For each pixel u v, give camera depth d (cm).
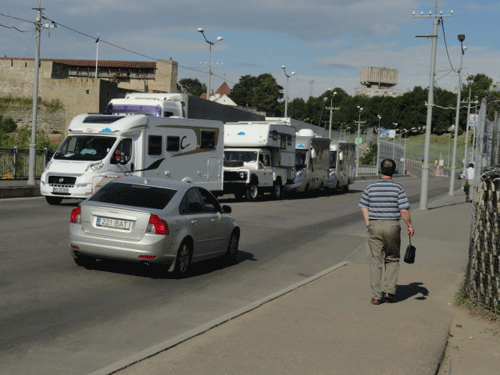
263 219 2027
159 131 2144
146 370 521
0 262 1020
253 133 2877
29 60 7544
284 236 1653
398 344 636
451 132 18138
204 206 1102
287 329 675
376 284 837
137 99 2409
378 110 18750
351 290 928
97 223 966
